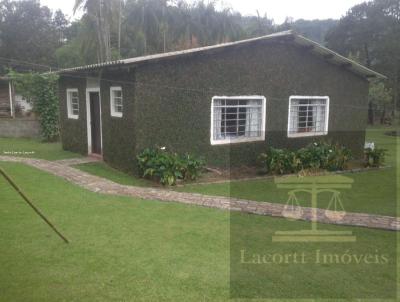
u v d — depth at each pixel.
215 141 9.71
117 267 4.08
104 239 4.85
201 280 3.81
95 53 27.23
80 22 28.64
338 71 12.07
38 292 3.57
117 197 6.78
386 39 31.36
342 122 12.34
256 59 10.18
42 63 34.78
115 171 9.12
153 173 8.03
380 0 33.06
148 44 30.89
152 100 8.59
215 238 4.91
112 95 9.45
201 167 8.86
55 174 8.59
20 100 22.67
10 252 4.44
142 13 30.16
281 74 10.73
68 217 5.68
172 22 31.69
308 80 11.37
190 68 9.06
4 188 7.29
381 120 30.73
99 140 10.93
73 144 12.05
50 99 14.83
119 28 26.64
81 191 7.16
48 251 4.47
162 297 3.50
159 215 5.81
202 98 9.35
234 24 34.28
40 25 37.47
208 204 6.38
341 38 35.25
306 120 11.64
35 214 5.79
